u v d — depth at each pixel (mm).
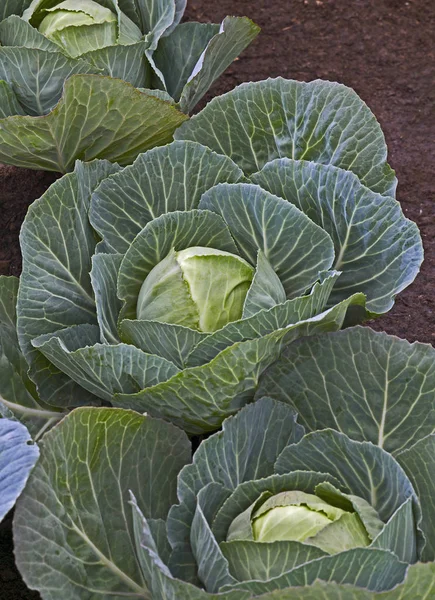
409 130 2951
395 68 3076
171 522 2068
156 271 2230
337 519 2012
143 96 2412
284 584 1935
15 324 2340
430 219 2787
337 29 3150
